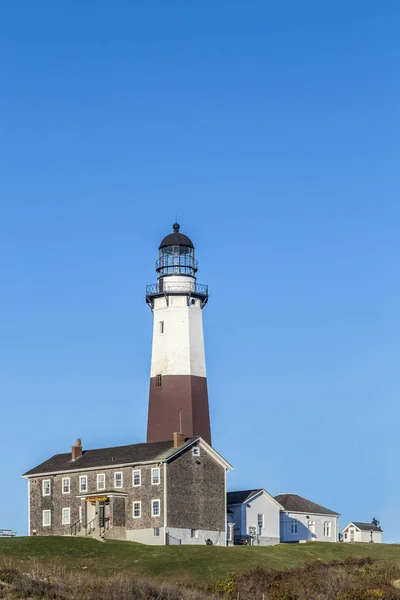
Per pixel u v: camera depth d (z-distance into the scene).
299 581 100.81
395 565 110.31
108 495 133.12
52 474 140.75
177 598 90.44
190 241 154.50
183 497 132.25
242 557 116.06
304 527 161.75
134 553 116.81
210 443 148.00
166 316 151.12
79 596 87.62
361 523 190.38
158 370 149.88
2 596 85.56
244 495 151.25
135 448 138.62
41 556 113.44
